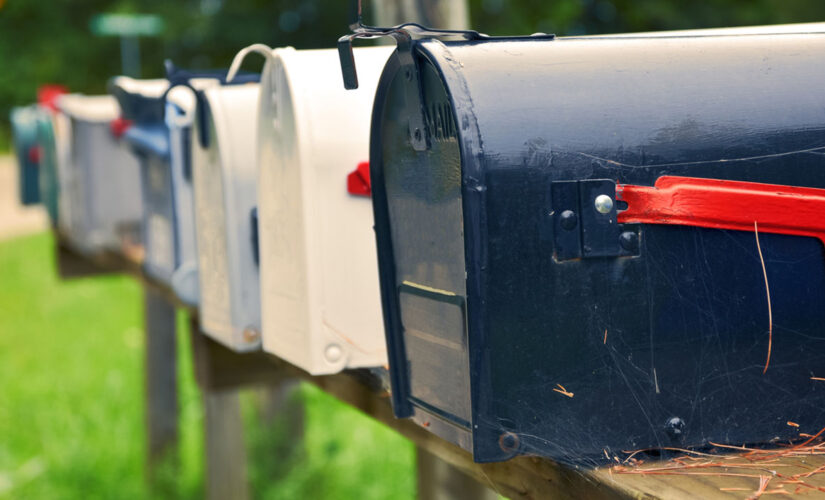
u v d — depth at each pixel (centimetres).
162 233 403
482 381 164
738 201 170
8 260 1619
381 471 657
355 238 254
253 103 307
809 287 174
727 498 150
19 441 786
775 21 1781
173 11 2389
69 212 611
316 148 249
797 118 173
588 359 167
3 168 2525
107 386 905
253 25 2316
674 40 178
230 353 429
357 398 271
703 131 169
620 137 166
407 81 186
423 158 185
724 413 173
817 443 175
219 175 307
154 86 394
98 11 3125
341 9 2273
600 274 167
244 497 545
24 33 3172
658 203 167
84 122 542
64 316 1259
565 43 174
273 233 274
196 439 793
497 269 162
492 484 201
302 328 259
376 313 257
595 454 169
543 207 163
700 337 171
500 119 163
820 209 172
